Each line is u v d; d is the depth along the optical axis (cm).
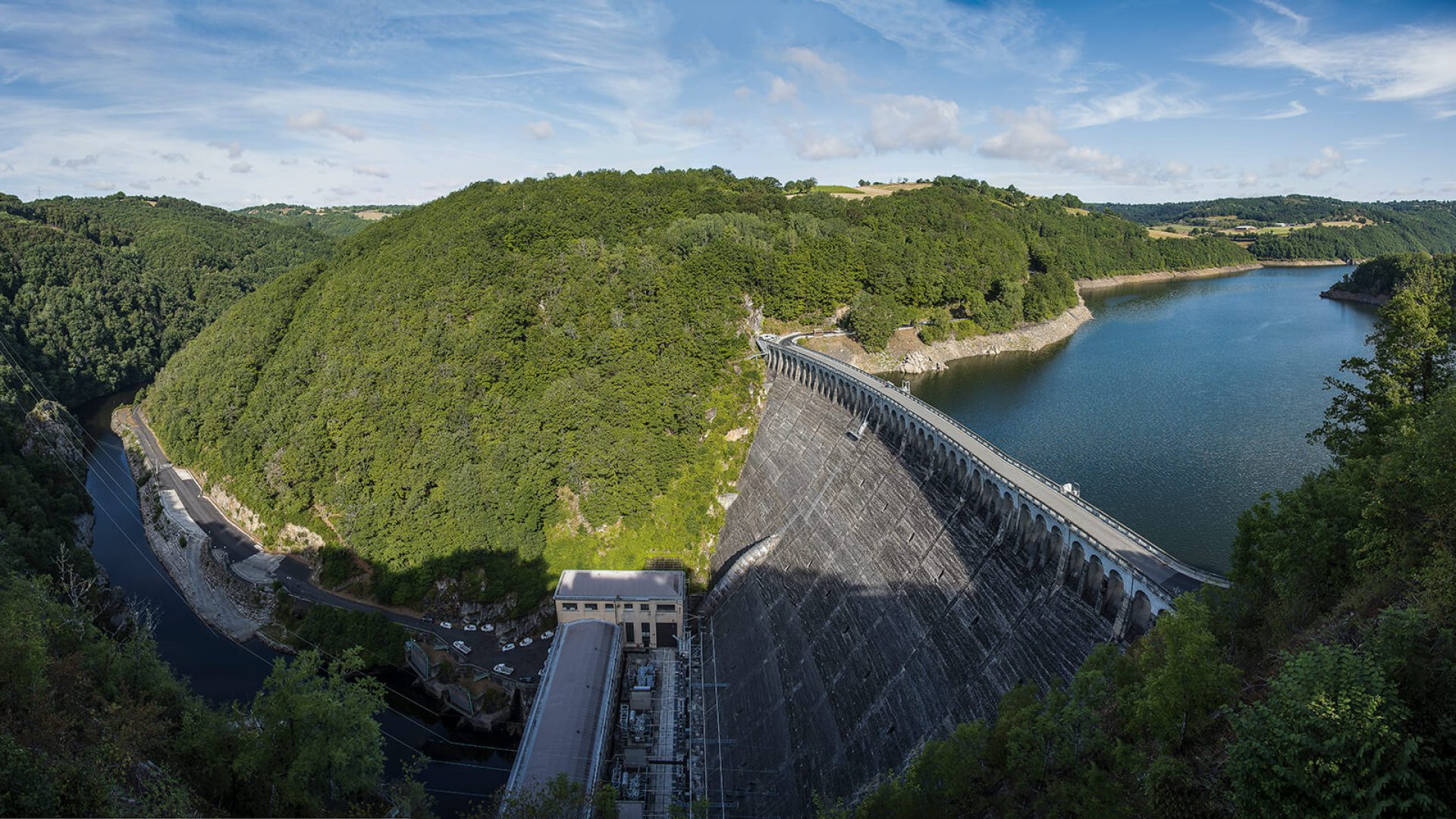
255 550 16525
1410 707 3719
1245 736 3966
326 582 15225
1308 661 3878
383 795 8106
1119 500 13575
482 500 14788
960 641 9275
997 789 6138
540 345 17225
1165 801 4566
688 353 17512
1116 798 5056
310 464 16150
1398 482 5050
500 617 13875
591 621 12788
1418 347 6956
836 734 9925
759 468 16300
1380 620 3972
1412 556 4781
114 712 6681
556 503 15312
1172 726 4903
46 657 6619
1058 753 5591
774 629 12594
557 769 9656
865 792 8662
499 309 17575
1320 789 3572
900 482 12375
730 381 18038
